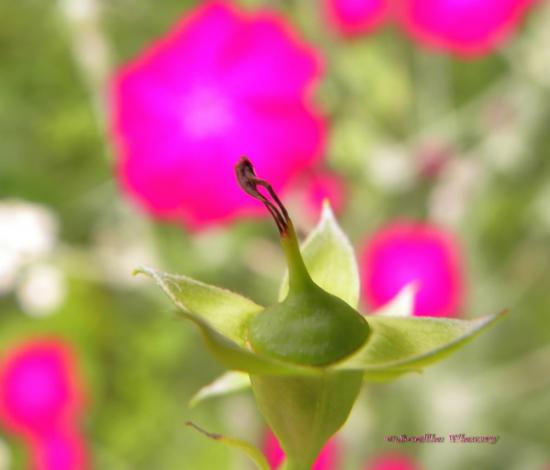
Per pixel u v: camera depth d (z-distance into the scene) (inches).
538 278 13.9
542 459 13.2
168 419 14.1
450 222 13.0
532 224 13.5
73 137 14.3
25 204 13.3
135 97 11.9
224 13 12.0
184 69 11.9
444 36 12.4
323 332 6.1
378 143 13.2
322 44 13.3
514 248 13.6
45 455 12.9
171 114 11.9
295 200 12.3
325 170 13.0
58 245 12.8
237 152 11.8
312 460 6.4
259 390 6.4
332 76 13.3
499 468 13.2
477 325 5.8
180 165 11.9
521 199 13.3
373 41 13.6
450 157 13.0
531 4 12.7
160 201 11.9
